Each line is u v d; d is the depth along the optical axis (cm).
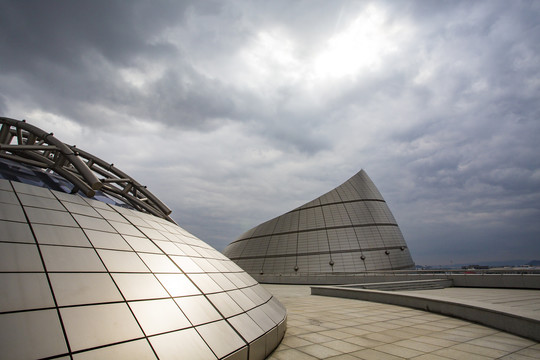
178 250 1039
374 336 1125
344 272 4334
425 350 940
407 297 1877
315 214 5153
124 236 890
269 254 5025
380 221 5003
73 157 1191
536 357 859
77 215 852
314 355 899
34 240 646
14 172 1134
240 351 726
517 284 2525
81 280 618
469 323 1352
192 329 685
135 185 1686
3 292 496
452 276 2978
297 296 2630
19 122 1405
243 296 1056
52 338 477
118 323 577
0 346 423
